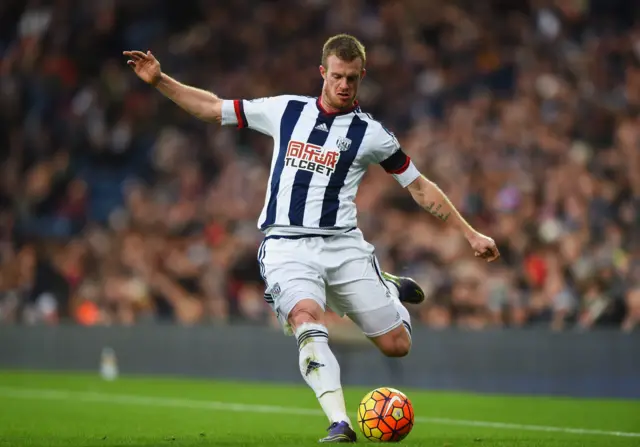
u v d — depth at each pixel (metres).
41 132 62.81
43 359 47.16
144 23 69.75
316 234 18.84
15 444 17.28
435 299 45.09
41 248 53.75
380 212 50.97
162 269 51.31
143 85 65.88
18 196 59.03
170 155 60.38
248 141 61.53
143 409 31.23
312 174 18.88
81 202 58.66
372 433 17.92
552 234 46.62
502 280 44.56
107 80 65.62
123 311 49.09
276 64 65.88
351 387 41.09
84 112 63.81
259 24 68.12
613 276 41.66
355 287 19.25
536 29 63.66
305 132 19.03
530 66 61.12
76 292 51.16
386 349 20.14
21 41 67.06
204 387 40.25
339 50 18.52
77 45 67.44
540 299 43.47
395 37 65.62
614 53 61.72
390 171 19.72
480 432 23.75
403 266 47.28
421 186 19.78
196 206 55.44
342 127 19.02
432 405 32.62
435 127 57.62
